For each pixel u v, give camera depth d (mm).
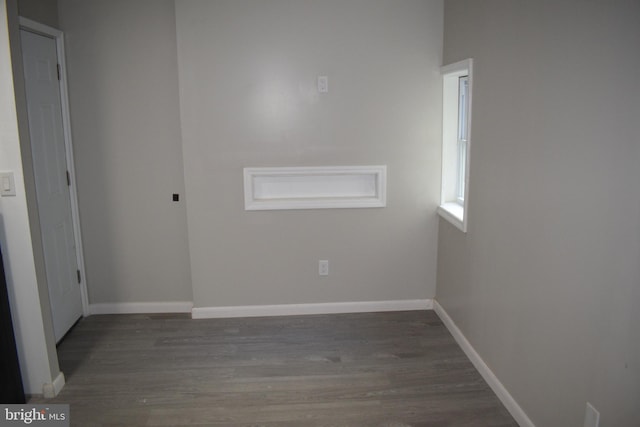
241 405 2652
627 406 1652
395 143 3605
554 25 2023
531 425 2314
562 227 2006
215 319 3748
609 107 1697
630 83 1596
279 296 3779
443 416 2533
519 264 2391
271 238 3691
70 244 3602
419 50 3496
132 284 3848
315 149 3578
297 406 2637
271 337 3438
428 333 3467
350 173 3625
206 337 3451
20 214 2529
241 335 3473
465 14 3021
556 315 2072
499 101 2562
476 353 2984
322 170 3602
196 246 3670
